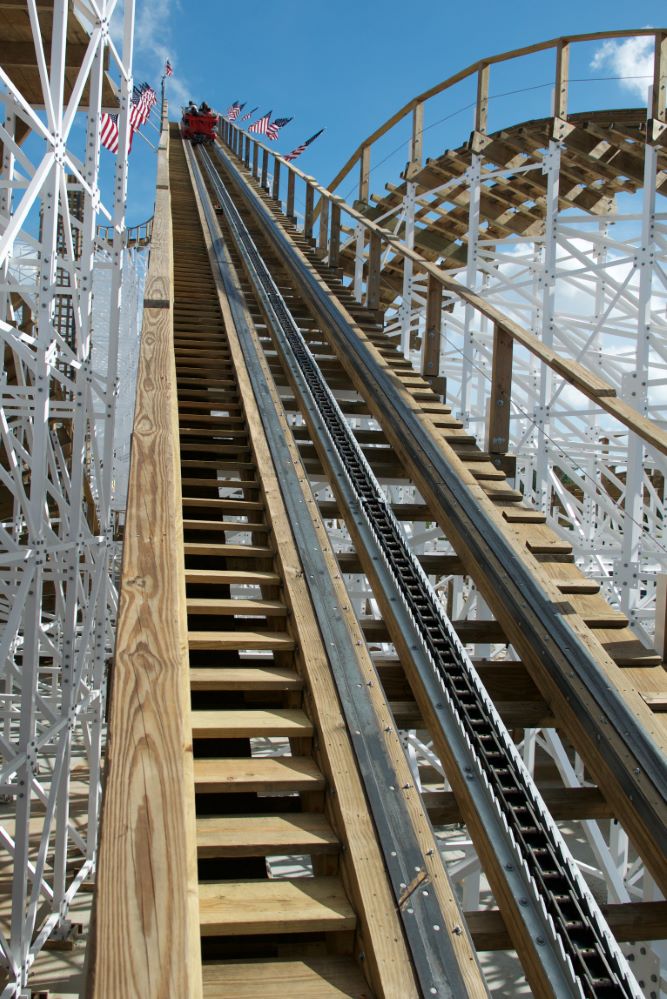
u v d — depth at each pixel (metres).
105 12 7.85
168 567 2.68
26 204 6.41
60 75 6.96
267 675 3.55
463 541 4.48
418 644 3.83
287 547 4.37
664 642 3.66
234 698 3.83
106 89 9.95
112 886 1.67
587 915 2.65
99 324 24.30
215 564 4.91
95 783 9.50
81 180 7.78
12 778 12.51
